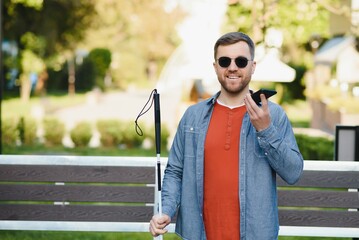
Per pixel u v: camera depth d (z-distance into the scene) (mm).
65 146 17891
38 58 27234
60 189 5305
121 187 5305
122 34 43938
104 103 34531
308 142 14492
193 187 3447
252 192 3342
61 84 39438
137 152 16297
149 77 48812
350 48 21266
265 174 3352
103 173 5281
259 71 16875
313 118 21734
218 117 3434
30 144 18078
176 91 35469
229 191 3352
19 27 25109
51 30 26781
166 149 17672
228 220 3355
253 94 3244
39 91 32531
